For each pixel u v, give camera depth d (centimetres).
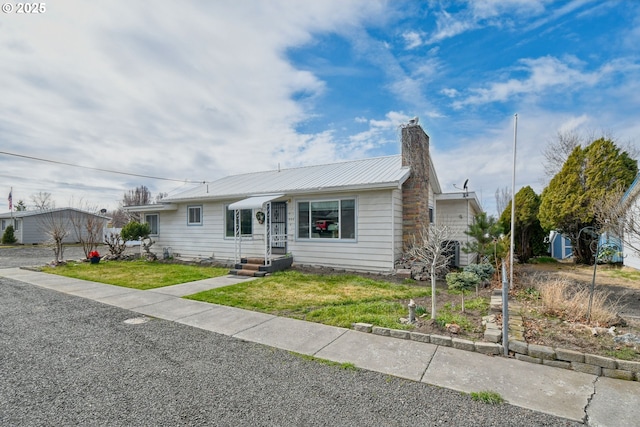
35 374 373
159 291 825
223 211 1395
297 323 562
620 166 1208
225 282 938
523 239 1502
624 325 494
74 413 295
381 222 1036
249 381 358
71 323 568
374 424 281
